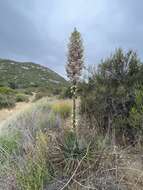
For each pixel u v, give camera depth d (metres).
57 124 5.01
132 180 2.78
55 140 3.29
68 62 4.10
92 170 2.84
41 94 24.67
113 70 5.78
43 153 3.05
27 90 40.81
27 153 3.14
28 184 2.46
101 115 5.03
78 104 6.70
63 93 15.49
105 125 4.78
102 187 2.59
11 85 51.91
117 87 5.32
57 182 2.66
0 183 2.68
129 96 4.88
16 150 3.49
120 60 5.80
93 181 2.66
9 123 7.21
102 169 2.83
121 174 2.82
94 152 2.98
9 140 3.98
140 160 3.20
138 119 3.96
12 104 17.73
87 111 5.50
